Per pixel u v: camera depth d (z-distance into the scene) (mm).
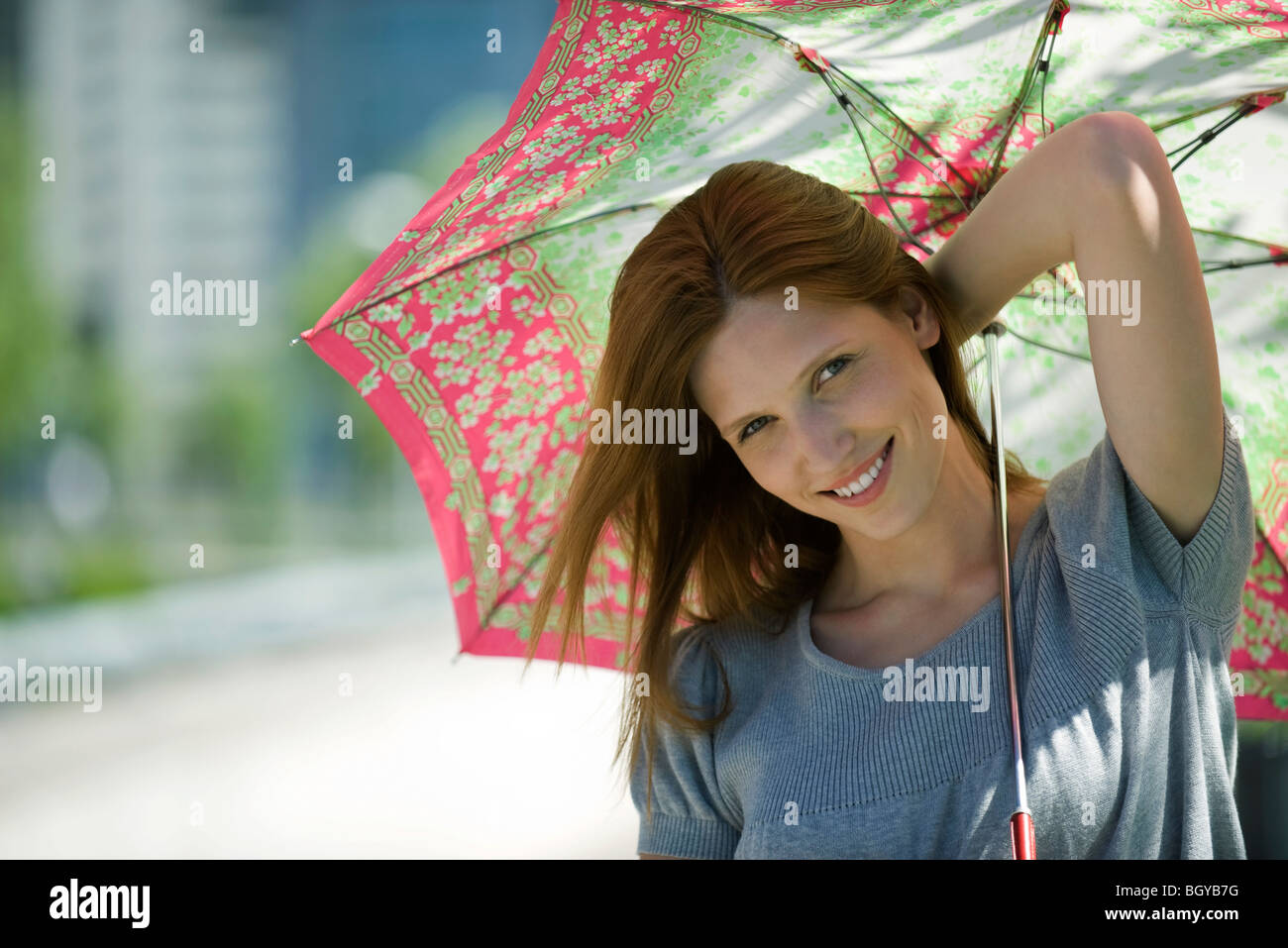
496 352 2494
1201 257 2400
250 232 40844
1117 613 2035
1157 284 1958
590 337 2494
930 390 2121
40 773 11398
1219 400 2008
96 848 8609
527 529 2572
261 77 41719
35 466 28578
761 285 2037
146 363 36344
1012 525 2270
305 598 22969
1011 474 2412
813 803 2148
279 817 9062
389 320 2473
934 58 2186
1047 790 1995
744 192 2096
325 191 41938
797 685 2279
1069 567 2086
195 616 21297
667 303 2096
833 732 2191
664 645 2412
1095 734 2008
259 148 41688
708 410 2146
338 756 11125
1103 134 2012
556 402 2523
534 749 10727
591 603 2629
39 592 23156
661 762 2434
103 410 31156
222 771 10852
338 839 8258
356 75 42906
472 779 9852
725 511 2424
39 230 32094
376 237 37438
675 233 2135
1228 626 2145
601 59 2361
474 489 2549
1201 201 2312
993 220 2135
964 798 2061
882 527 2096
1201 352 1971
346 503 35125
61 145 38438
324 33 42438
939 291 2186
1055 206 2045
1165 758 2039
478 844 7887
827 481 2053
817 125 2318
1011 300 2404
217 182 40781
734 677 2387
